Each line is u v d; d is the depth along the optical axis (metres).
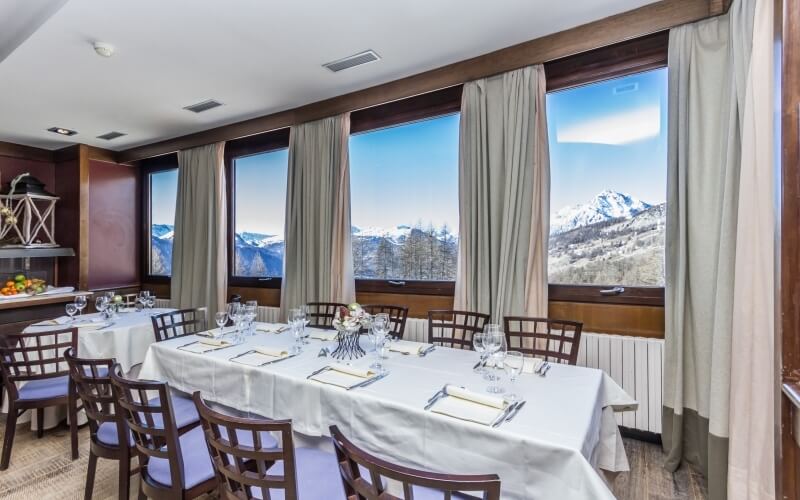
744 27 1.91
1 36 2.71
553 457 1.16
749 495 1.75
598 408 1.59
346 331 2.13
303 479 1.43
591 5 2.37
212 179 4.49
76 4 2.23
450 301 3.30
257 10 2.33
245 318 2.56
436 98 3.34
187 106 3.81
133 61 2.90
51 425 2.80
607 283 2.72
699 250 2.20
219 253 4.39
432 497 1.31
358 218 3.80
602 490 1.07
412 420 1.42
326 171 3.68
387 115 3.58
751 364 1.76
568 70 2.80
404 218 3.55
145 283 5.53
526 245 2.74
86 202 5.00
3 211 4.50
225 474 1.20
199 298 4.53
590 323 2.73
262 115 4.09
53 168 5.26
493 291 2.86
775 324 1.31
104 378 1.68
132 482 2.21
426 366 1.92
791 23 1.24
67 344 2.54
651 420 2.44
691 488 2.10
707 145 2.20
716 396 1.97
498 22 2.52
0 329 3.67
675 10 2.32
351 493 1.03
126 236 5.43
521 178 2.75
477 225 2.96
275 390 1.82
